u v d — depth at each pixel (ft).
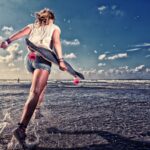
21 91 48.44
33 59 11.19
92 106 24.43
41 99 14.02
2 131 13.26
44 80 11.28
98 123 15.70
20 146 10.78
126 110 21.99
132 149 10.66
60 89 59.21
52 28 11.70
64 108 22.48
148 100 31.81
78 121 16.19
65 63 11.34
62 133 13.01
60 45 11.59
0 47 12.54
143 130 14.05
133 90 57.98
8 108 21.99
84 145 11.12
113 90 57.47
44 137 12.23
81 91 51.44
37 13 12.05
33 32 11.97
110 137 12.46
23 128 10.68
